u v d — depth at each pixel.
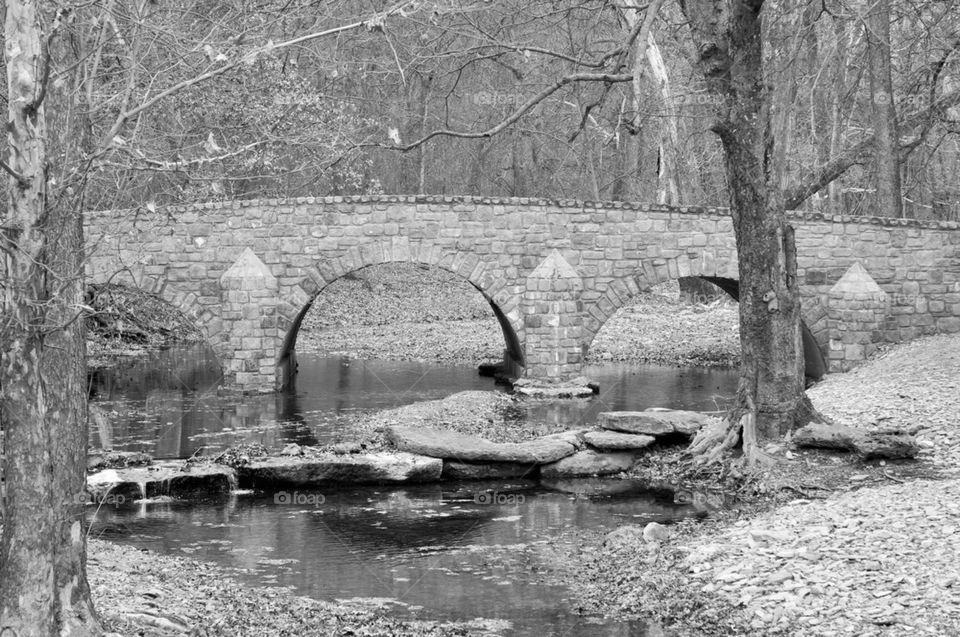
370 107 23.08
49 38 6.46
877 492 14.87
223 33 8.58
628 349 39.91
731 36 16.56
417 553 13.90
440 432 20.36
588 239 30.34
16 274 6.70
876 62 31.72
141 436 23.09
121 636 8.11
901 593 10.45
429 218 30.06
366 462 18.41
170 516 16.03
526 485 18.48
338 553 13.88
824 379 27.95
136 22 6.82
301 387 31.56
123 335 37.28
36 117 6.60
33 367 6.89
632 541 14.00
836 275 29.80
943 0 28.50
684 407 27.03
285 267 30.02
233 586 11.98
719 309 47.53
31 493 6.98
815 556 12.00
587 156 44.03
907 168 41.88
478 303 53.72
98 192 11.55
